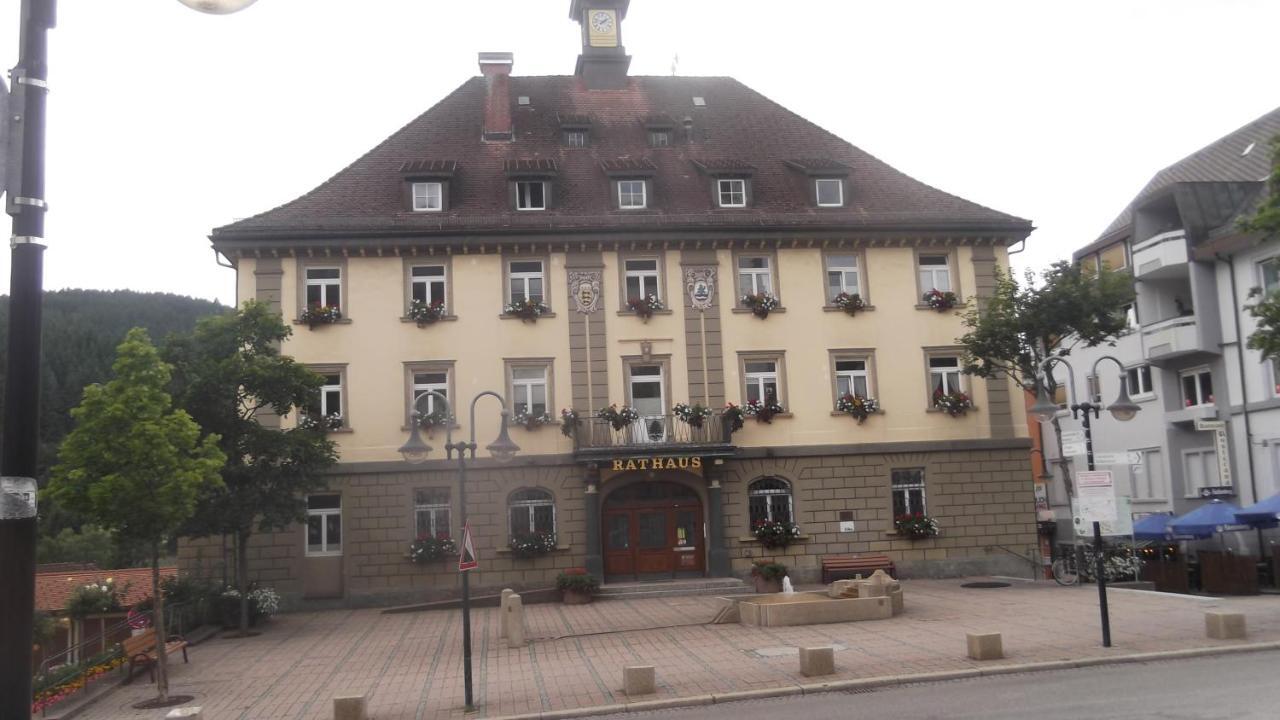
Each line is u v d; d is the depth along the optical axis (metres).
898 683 14.74
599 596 27.98
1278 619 18.73
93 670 17.92
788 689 14.51
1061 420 45.56
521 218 31.06
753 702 14.15
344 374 29.84
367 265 30.34
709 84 38.16
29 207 5.85
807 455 30.98
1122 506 16.91
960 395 31.62
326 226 29.91
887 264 32.25
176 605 22.95
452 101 35.53
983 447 31.61
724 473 30.66
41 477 51.84
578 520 29.88
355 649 21.55
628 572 30.34
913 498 31.52
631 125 35.84
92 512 16.20
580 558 29.67
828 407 31.33
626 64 37.69
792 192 33.47
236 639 23.73
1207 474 36.06
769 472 30.83
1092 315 28.81
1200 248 34.16
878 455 31.27
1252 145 38.22
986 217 32.53
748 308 31.36
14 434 5.65
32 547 5.64
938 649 17.17
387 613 27.53
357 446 29.58
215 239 29.33
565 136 34.75
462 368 30.20
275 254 29.94
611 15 37.97
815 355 31.52
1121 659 15.42
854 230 31.69
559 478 29.98
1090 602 22.88
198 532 23.61
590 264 31.03
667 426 30.12
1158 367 37.97
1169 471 37.38
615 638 20.83
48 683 16.61
